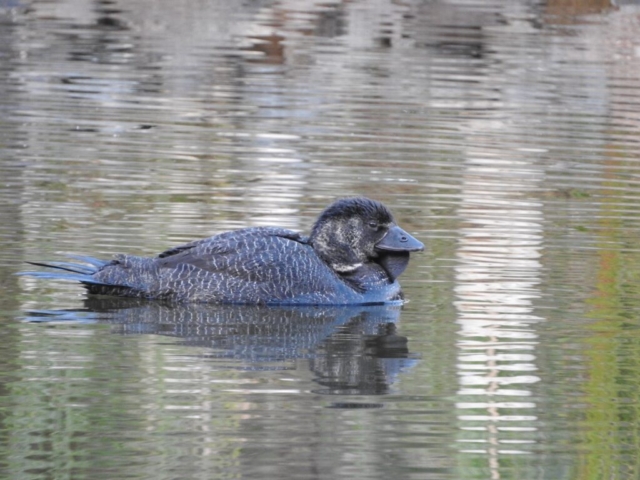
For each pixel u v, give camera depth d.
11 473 20.20
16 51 61.44
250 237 31.34
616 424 23.03
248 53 63.38
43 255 33.47
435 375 25.58
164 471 20.42
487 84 59.06
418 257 34.84
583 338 28.20
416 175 44.03
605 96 57.66
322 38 66.69
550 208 40.31
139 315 29.48
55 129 48.78
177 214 38.09
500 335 28.36
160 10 70.06
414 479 20.44
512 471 20.84
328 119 51.97
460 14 71.06
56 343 26.97
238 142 47.88
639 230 38.09
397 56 63.88
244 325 28.95
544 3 73.31
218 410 23.17
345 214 31.89
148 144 47.16
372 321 29.61
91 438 21.72
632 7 73.25
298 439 21.95
